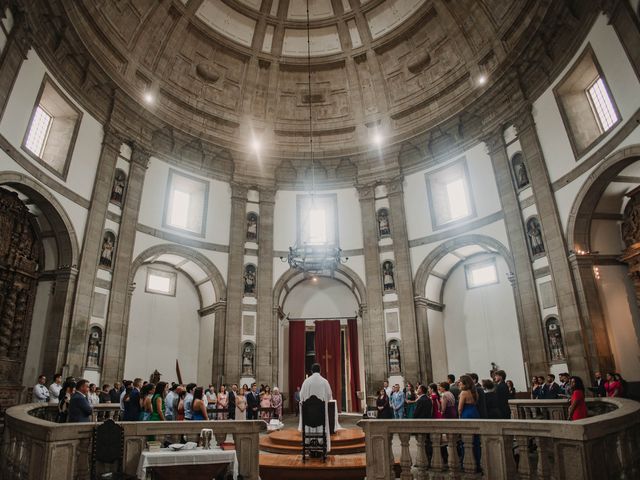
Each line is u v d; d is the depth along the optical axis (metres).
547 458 5.13
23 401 12.93
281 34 21.28
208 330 19.33
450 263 19.44
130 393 8.77
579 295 13.23
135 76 18.00
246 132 21.28
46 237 14.35
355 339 21.20
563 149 14.26
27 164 12.61
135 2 17.25
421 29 19.83
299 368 20.91
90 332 14.62
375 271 19.17
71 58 14.55
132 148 17.42
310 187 21.11
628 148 11.52
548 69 14.88
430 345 18.33
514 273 15.59
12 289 13.15
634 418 5.32
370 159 20.48
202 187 19.70
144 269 18.98
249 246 19.80
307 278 21.58
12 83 11.72
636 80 11.16
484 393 7.65
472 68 18.50
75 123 15.02
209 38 20.12
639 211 12.97
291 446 9.78
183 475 5.98
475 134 17.95
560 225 14.10
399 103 20.95
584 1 12.75
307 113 22.02
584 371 12.68
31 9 12.09
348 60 21.45
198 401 8.22
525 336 14.78
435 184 19.25
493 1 16.80
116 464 6.32
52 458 5.41
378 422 6.33
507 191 16.31
